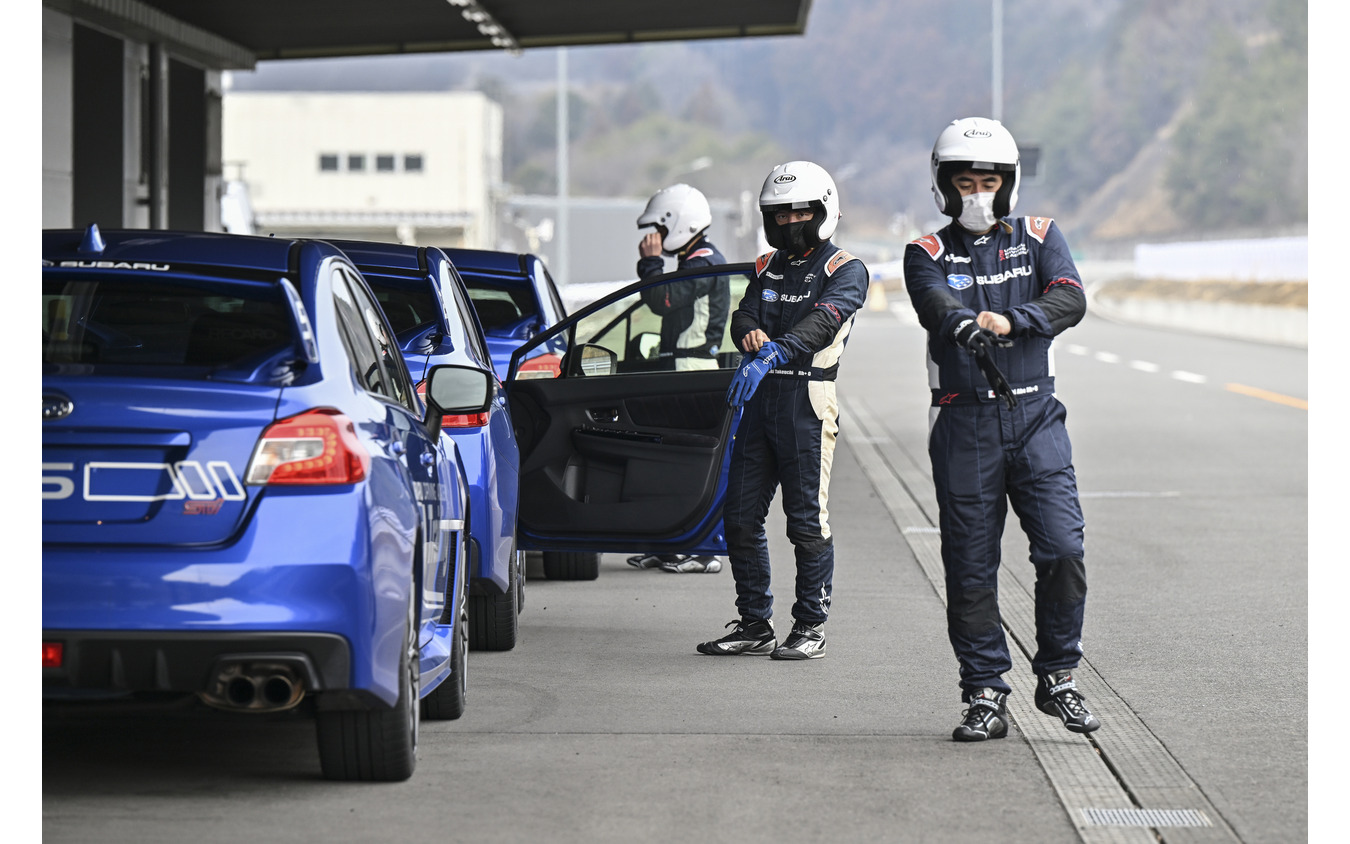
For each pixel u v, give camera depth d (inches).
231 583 582.2
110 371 610.5
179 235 697.6
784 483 966.4
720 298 1147.3
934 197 773.9
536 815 633.0
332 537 593.6
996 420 766.5
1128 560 1337.4
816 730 783.1
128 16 2677.2
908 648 997.8
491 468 928.9
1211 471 1941.4
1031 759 732.7
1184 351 4279.0
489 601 977.5
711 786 679.7
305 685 591.8
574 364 1135.6
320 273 672.4
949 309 751.1
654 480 1064.2
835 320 935.0
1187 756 740.7
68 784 666.8
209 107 3248.0
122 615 577.0
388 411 684.7
